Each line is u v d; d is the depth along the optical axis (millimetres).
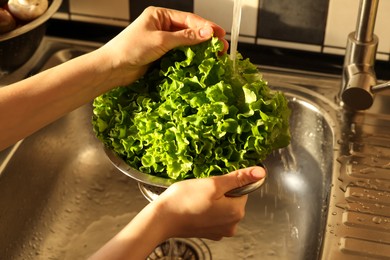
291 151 1160
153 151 777
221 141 774
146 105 794
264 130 760
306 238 1057
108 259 727
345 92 1093
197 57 803
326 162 1092
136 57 831
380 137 1081
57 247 1063
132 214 1126
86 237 1084
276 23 1185
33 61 1207
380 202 960
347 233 901
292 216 1108
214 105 757
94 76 844
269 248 1061
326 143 1108
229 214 795
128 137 794
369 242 885
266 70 1205
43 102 835
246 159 788
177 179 783
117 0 1228
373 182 999
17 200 1056
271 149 812
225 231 837
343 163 1036
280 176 1161
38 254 1042
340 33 1167
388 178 1007
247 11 1182
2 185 1025
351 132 1090
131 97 851
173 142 765
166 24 879
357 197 970
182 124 755
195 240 1071
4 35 1054
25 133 845
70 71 838
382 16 1128
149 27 847
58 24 1275
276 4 1162
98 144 1215
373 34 1080
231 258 1047
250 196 1143
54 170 1152
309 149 1141
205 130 756
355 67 1085
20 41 1088
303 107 1144
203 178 766
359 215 935
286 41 1203
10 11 1103
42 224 1083
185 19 872
